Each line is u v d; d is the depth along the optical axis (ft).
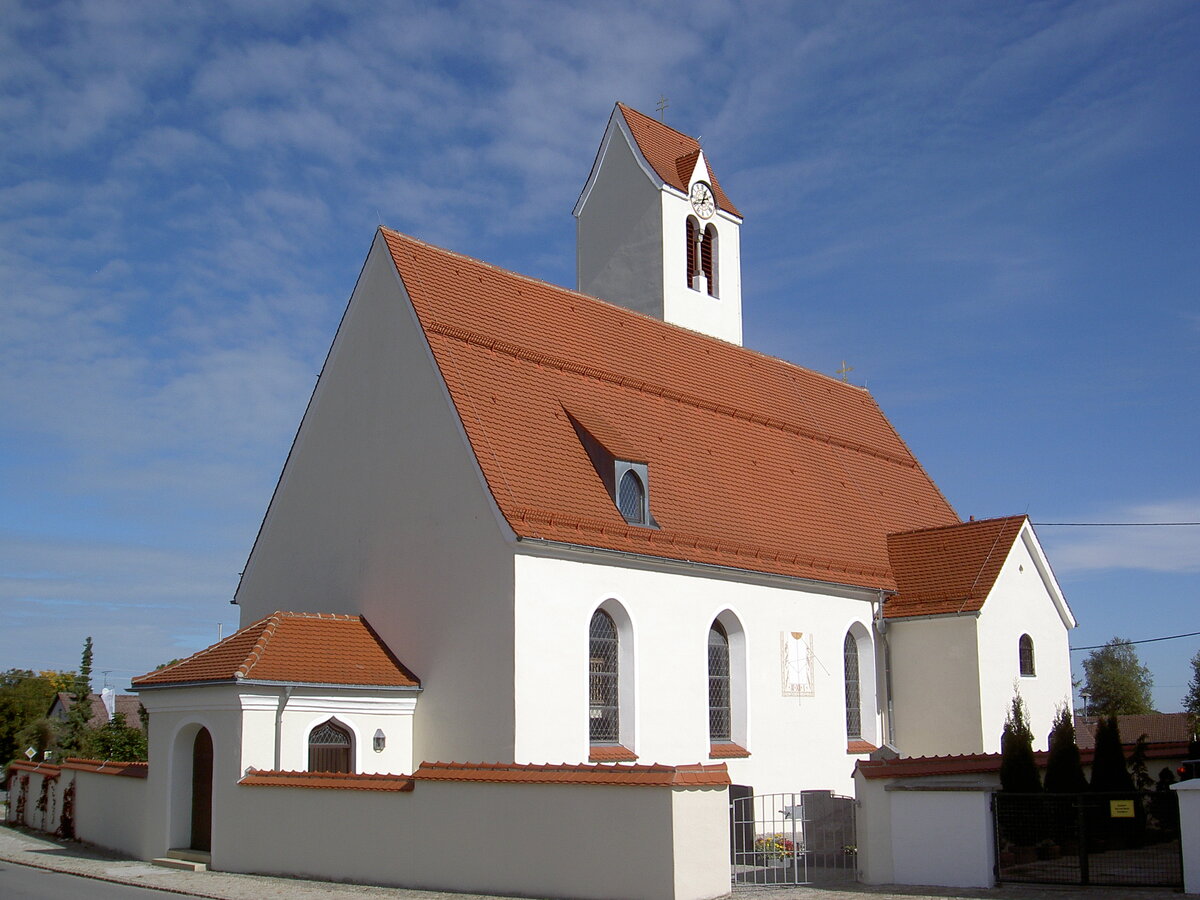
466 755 97.86
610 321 135.33
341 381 115.65
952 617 135.13
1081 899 70.13
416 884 79.92
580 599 102.12
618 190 160.76
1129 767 104.32
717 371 146.82
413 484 106.52
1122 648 403.13
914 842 78.64
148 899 75.51
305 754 95.30
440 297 113.39
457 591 100.83
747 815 114.11
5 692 282.15
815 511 140.26
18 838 120.16
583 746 100.42
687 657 112.27
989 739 132.77
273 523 120.57
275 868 87.71
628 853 71.92
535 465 105.70
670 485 120.06
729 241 165.89
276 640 98.73
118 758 184.75
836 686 130.93
